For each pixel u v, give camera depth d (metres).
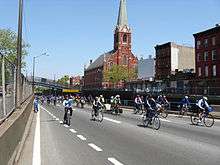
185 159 9.50
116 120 24.75
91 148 11.58
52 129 18.34
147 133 16.09
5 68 10.49
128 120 24.72
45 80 126.31
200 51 73.50
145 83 93.44
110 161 9.24
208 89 46.78
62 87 125.38
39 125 20.94
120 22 141.88
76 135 15.46
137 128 18.59
